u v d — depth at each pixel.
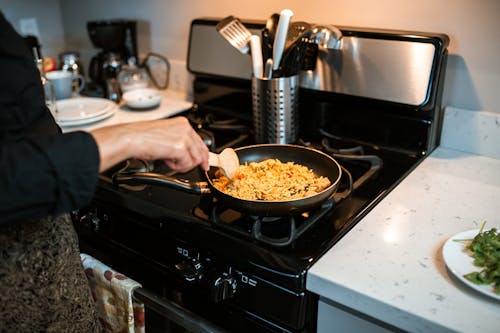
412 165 1.16
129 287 0.94
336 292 0.77
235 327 0.95
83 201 0.64
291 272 0.80
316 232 0.89
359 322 0.81
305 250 0.84
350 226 0.91
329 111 1.32
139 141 0.68
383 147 1.25
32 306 0.75
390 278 0.77
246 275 0.87
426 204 0.99
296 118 1.28
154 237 1.01
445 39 1.11
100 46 1.72
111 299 0.98
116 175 1.08
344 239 0.88
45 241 0.74
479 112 1.19
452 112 1.22
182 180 1.01
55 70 1.84
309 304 0.85
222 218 0.96
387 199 1.01
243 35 1.22
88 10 1.88
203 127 1.43
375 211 0.97
